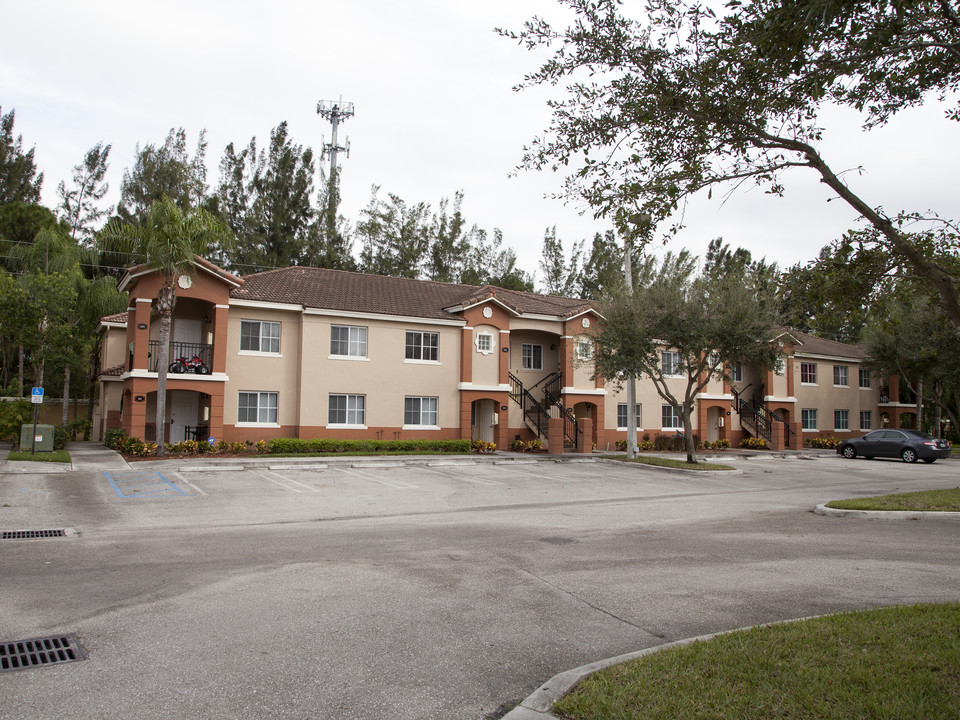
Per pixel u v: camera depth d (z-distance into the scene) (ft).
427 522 40.16
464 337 96.89
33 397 69.31
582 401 104.53
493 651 18.58
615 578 26.40
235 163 186.29
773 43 19.69
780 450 113.80
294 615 21.30
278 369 87.20
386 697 15.56
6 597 22.79
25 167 169.27
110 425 97.91
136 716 14.30
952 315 22.94
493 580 25.93
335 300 91.61
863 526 39.37
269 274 97.04
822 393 138.51
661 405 115.96
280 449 80.33
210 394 80.02
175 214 72.38
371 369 91.20
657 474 73.31
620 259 95.86
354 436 89.61
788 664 16.34
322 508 45.47
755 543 33.78
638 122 22.81
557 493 55.93
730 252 194.18
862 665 16.19
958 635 18.20
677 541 34.27
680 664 16.51
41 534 34.86
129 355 85.35
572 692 15.20
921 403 132.36
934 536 35.86
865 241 26.13
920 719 13.35
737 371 126.82
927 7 20.51
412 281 110.01
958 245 25.43
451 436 95.76
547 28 23.11
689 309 77.92
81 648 18.21
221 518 41.09
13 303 87.92
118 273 142.92
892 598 23.70
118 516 40.98
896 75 23.61
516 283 183.73
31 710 14.49
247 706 14.92
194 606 22.03
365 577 26.09
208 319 85.81
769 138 22.63
